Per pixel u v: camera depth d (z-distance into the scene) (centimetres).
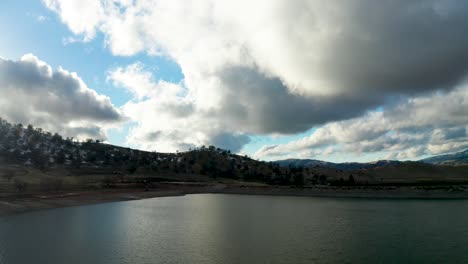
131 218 8400
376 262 4312
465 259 4438
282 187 19988
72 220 7856
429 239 5691
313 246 5194
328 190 17850
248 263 4259
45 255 4541
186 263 4253
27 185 13238
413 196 15225
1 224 7119
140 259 4416
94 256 4538
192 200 14850
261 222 7831
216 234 6231
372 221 7881
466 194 14575
